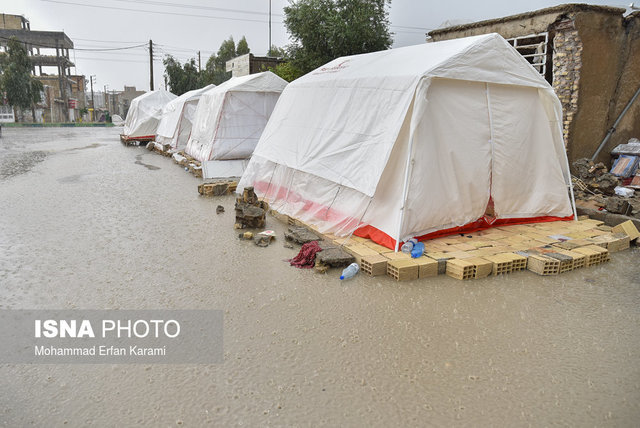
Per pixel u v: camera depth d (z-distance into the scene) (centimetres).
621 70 1011
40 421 304
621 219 779
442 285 541
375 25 2105
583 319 454
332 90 830
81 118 7231
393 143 628
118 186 1208
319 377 354
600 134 1020
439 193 666
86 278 556
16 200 1015
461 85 676
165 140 2114
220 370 363
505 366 370
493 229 748
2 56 5106
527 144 746
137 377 354
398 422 303
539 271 578
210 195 1083
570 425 303
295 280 552
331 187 750
